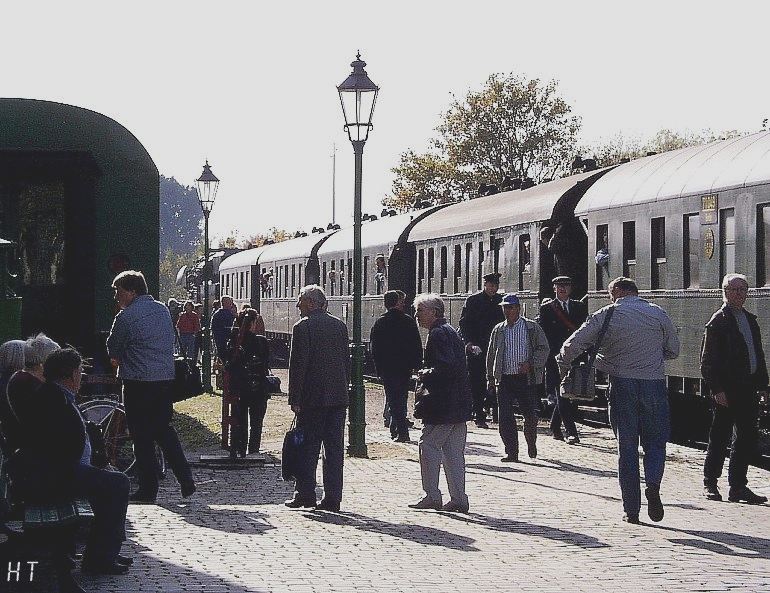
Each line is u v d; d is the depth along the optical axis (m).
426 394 13.66
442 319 13.90
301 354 13.89
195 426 24.61
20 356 10.39
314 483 14.12
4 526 9.62
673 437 22.20
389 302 21.19
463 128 75.94
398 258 36.44
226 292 68.25
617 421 12.94
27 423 9.56
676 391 21.48
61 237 18.45
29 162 18.16
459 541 11.84
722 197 19.83
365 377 39.72
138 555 11.00
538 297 26.41
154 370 14.30
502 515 13.50
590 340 12.91
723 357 14.25
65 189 18.47
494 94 75.44
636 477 12.91
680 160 22.19
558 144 75.25
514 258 27.97
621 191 23.52
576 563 10.71
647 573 10.26
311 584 9.74
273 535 12.17
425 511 13.84
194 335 38.81
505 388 18.41
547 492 15.34
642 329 12.82
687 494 15.05
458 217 32.91
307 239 50.47
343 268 42.75
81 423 9.66
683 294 20.97
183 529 12.52
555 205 25.78
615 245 23.61
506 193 31.44
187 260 160.12
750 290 18.95
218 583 9.75
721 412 14.42
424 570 10.38
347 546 11.55
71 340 18.45
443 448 13.89
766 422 18.42
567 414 20.59
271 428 24.25
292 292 50.91
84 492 9.85
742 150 20.02
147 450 14.44
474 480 16.42
